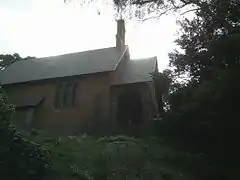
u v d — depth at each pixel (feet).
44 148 33.32
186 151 53.62
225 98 48.37
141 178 39.86
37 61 114.83
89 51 111.75
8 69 111.86
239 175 45.42
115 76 94.73
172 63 66.69
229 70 47.52
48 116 92.94
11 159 28.78
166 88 70.59
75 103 92.12
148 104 87.10
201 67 60.80
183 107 55.57
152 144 54.54
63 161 35.88
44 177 29.86
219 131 51.39
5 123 30.76
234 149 50.34
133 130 73.61
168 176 42.42
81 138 56.44
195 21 64.85
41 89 97.50
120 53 102.68
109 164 40.73
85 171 36.04
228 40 50.31
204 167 47.44
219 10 55.16
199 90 53.98
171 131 58.39
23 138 31.30
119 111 88.89
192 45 63.62
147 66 100.58
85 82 93.40
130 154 46.29
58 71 99.60
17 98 98.12
